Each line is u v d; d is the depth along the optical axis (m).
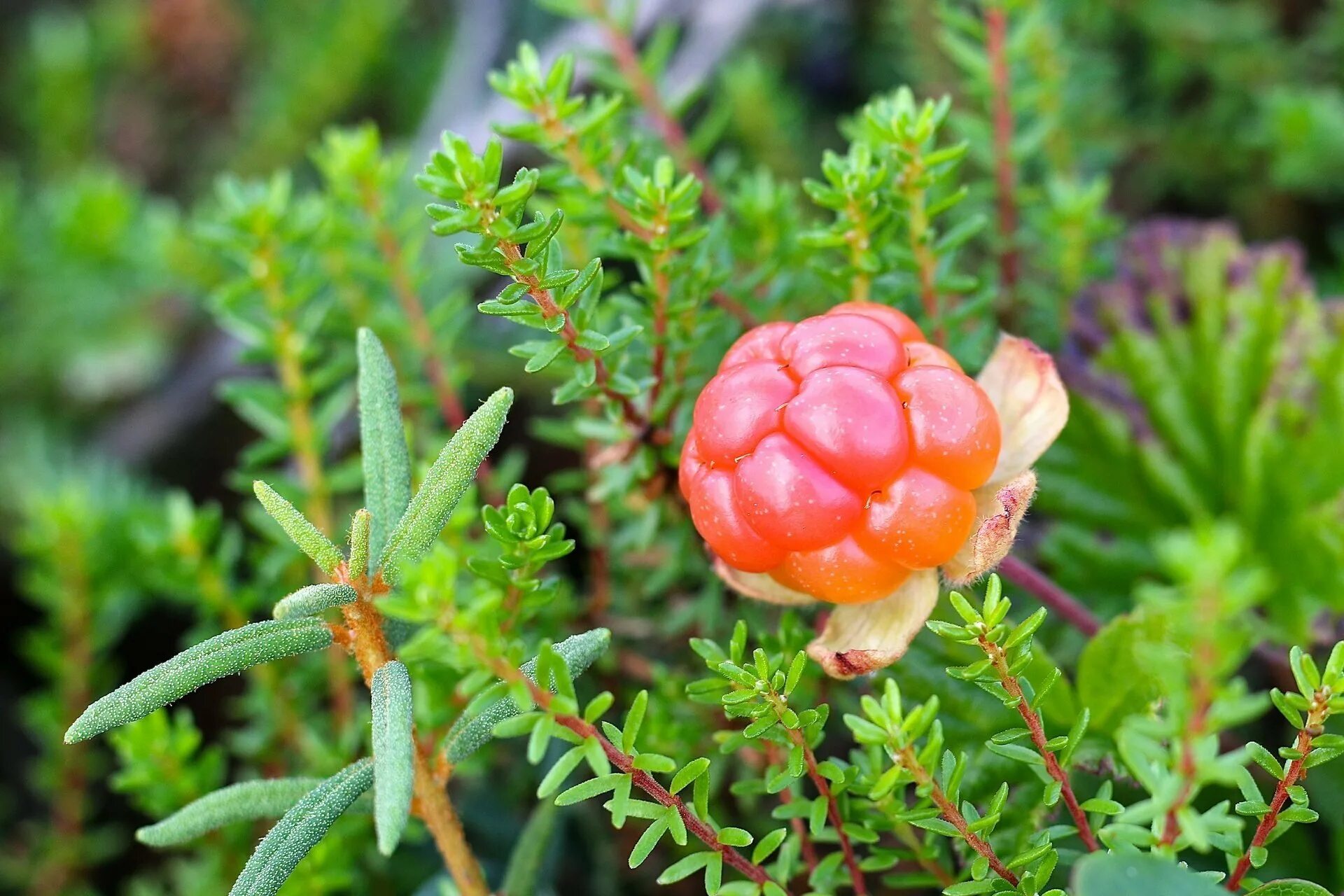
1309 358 0.24
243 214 0.23
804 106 0.35
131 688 0.18
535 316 0.19
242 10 0.44
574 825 0.25
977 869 0.18
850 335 0.19
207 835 0.22
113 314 0.36
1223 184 0.31
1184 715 0.17
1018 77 0.24
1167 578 0.24
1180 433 0.24
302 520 0.18
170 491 0.34
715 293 0.22
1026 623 0.18
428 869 0.24
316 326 0.23
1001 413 0.20
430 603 0.17
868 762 0.19
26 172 0.43
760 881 0.19
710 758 0.22
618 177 0.21
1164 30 0.29
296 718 0.23
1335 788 0.22
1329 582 0.23
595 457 0.22
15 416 0.36
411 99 0.41
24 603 0.32
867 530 0.19
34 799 0.30
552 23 0.35
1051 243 0.24
